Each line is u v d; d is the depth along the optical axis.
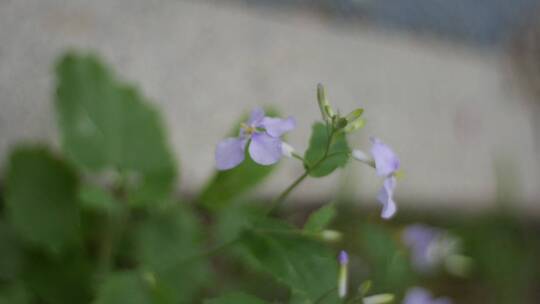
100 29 0.62
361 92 0.71
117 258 0.58
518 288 0.74
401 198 0.72
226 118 0.65
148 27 0.63
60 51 0.60
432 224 0.74
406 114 0.74
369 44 0.73
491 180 0.79
